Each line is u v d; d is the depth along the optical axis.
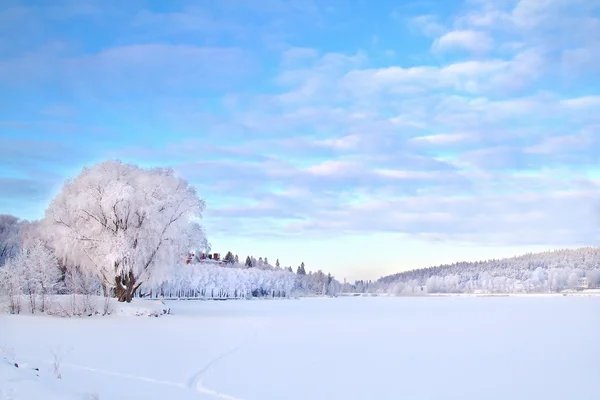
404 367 21.39
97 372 18.70
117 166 54.19
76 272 50.38
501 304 105.19
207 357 23.38
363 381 18.36
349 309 80.31
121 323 40.44
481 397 16.19
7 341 27.31
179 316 52.66
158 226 51.59
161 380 17.73
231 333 34.69
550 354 25.44
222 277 156.00
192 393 15.89
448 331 37.97
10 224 100.44
